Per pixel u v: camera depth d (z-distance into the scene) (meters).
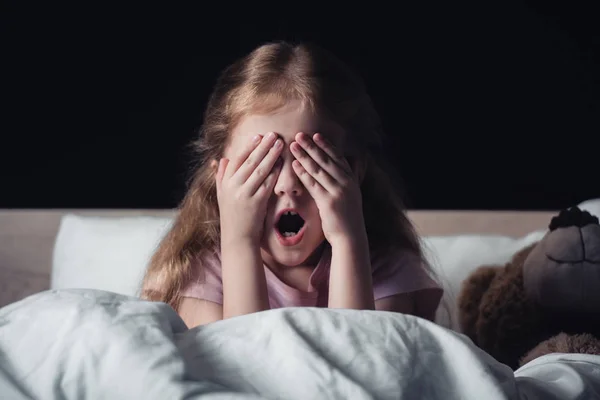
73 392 0.53
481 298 1.14
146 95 2.55
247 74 1.11
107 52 2.54
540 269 1.04
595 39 2.45
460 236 1.48
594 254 1.01
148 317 0.59
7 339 0.58
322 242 1.11
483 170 2.51
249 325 0.59
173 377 0.52
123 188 2.57
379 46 2.51
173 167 2.55
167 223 1.52
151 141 2.56
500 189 2.51
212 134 1.19
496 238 1.46
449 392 0.57
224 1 2.52
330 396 0.52
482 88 2.49
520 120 2.49
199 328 0.61
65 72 2.55
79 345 0.56
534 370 0.71
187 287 1.12
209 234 1.18
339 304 0.99
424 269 1.26
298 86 1.05
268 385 0.54
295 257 1.04
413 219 1.71
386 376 0.55
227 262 1.02
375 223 1.24
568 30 2.46
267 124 1.03
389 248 1.21
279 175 1.02
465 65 2.49
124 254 1.51
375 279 1.17
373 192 1.25
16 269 1.73
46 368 0.55
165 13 2.54
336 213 1.01
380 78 2.51
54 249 1.61
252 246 1.02
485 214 1.71
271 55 1.12
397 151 2.52
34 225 1.74
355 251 1.01
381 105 2.51
